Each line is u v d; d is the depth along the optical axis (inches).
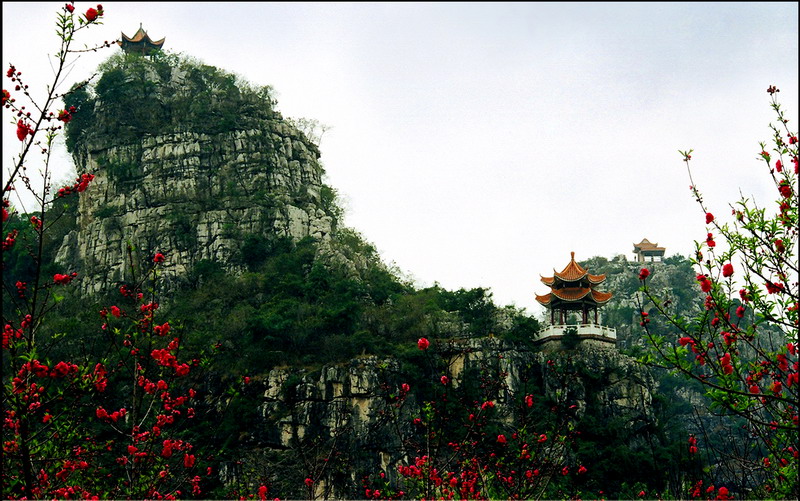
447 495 916.0
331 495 1628.9
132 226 4042.8
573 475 2581.2
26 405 606.2
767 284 644.1
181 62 4788.4
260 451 2719.0
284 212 4143.7
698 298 6127.0
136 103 4453.7
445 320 3383.4
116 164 4239.7
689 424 3705.7
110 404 1478.8
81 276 3855.8
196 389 2888.8
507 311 3521.2
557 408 1018.1
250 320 3139.8
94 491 855.7
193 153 4311.0
